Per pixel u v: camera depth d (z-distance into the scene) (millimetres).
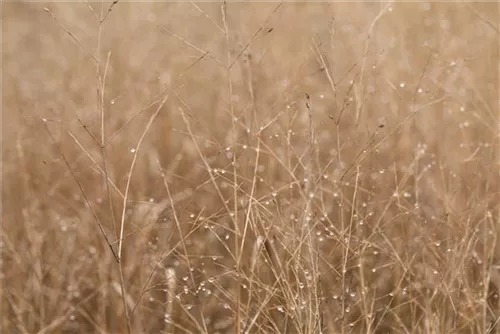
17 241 4516
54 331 4047
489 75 5016
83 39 6160
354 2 6012
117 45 5809
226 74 5500
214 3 6316
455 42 5301
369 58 5176
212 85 5605
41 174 4895
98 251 4348
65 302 4117
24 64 6738
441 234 3965
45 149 5082
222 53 5645
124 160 4895
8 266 4375
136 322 3936
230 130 4547
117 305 4066
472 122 4789
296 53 5414
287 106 4070
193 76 5758
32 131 5152
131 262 4172
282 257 3742
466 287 3494
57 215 4656
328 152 4711
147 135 5262
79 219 4617
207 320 3863
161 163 5066
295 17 5867
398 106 4867
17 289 4215
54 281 4309
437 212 4074
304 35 5664
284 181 4387
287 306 3295
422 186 4445
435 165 4488
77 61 5859
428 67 5141
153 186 4848
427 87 4957
